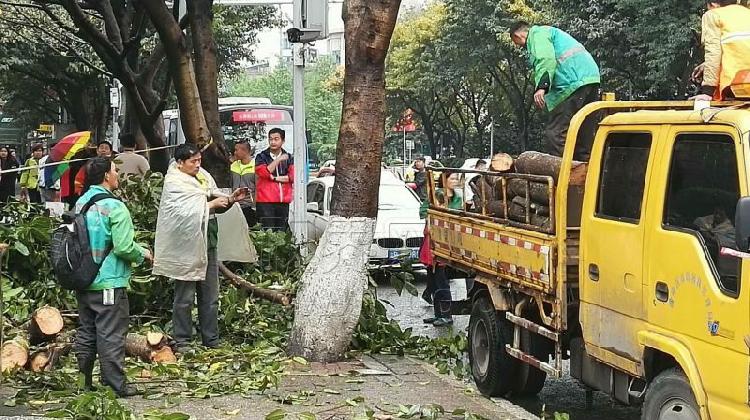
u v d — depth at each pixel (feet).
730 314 16.62
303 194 44.27
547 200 23.26
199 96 46.50
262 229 43.52
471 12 142.72
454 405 25.53
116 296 24.50
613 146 21.25
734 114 17.65
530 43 29.89
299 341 30.17
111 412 21.86
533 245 23.72
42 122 174.29
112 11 61.36
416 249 54.08
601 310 21.22
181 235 29.84
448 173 30.78
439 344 32.22
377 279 55.72
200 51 46.50
